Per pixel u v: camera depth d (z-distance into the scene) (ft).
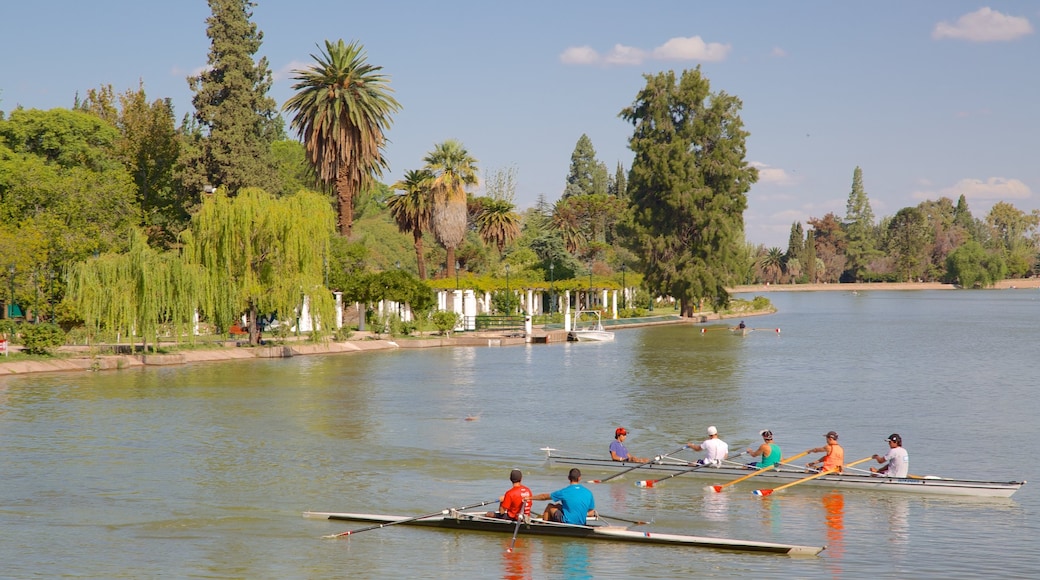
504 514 69.92
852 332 321.52
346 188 299.17
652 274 380.58
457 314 278.26
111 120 336.90
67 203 238.68
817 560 63.10
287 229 206.80
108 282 179.73
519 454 99.71
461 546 66.49
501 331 290.35
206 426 115.85
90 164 284.61
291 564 62.75
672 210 372.79
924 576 59.77
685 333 315.37
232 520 73.41
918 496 80.59
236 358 203.21
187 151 321.32
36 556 64.34
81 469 91.15
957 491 80.59
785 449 104.17
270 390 151.02
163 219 333.01
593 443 106.32
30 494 81.30
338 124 291.17
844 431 115.44
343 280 251.39
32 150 277.64
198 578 59.93
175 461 95.25
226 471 90.79
